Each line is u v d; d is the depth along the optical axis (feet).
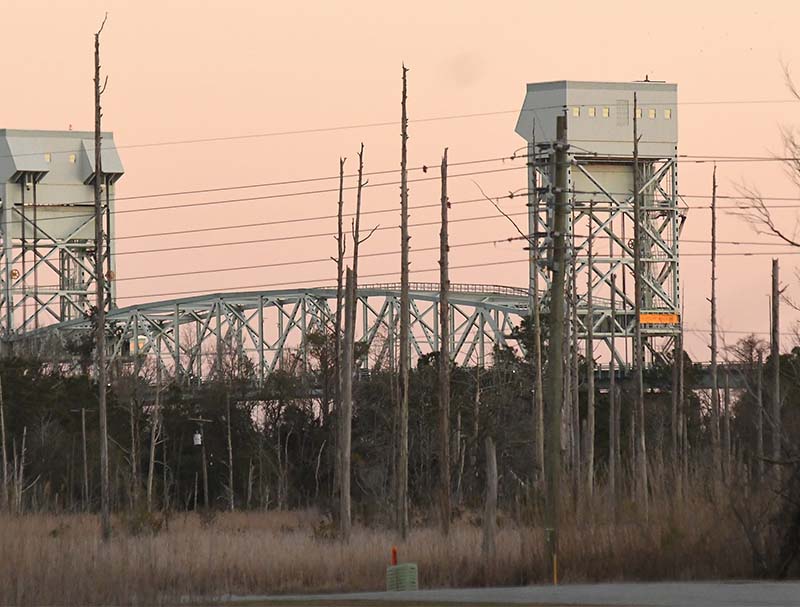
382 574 467.11
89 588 408.26
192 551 478.18
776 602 335.67
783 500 423.64
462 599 370.73
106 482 596.70
